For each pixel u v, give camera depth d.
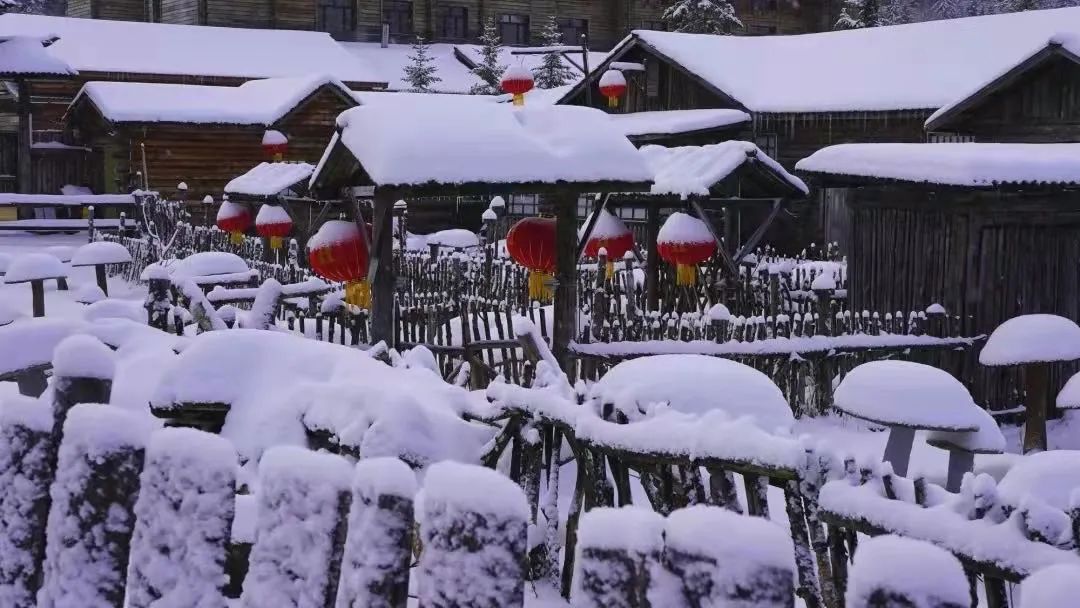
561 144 8.91
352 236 9.35
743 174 13.89
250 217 19.75
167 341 6.73
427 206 33.00
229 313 9.66
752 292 13.88
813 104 27.20
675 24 46.59
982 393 11.92
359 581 2.47
